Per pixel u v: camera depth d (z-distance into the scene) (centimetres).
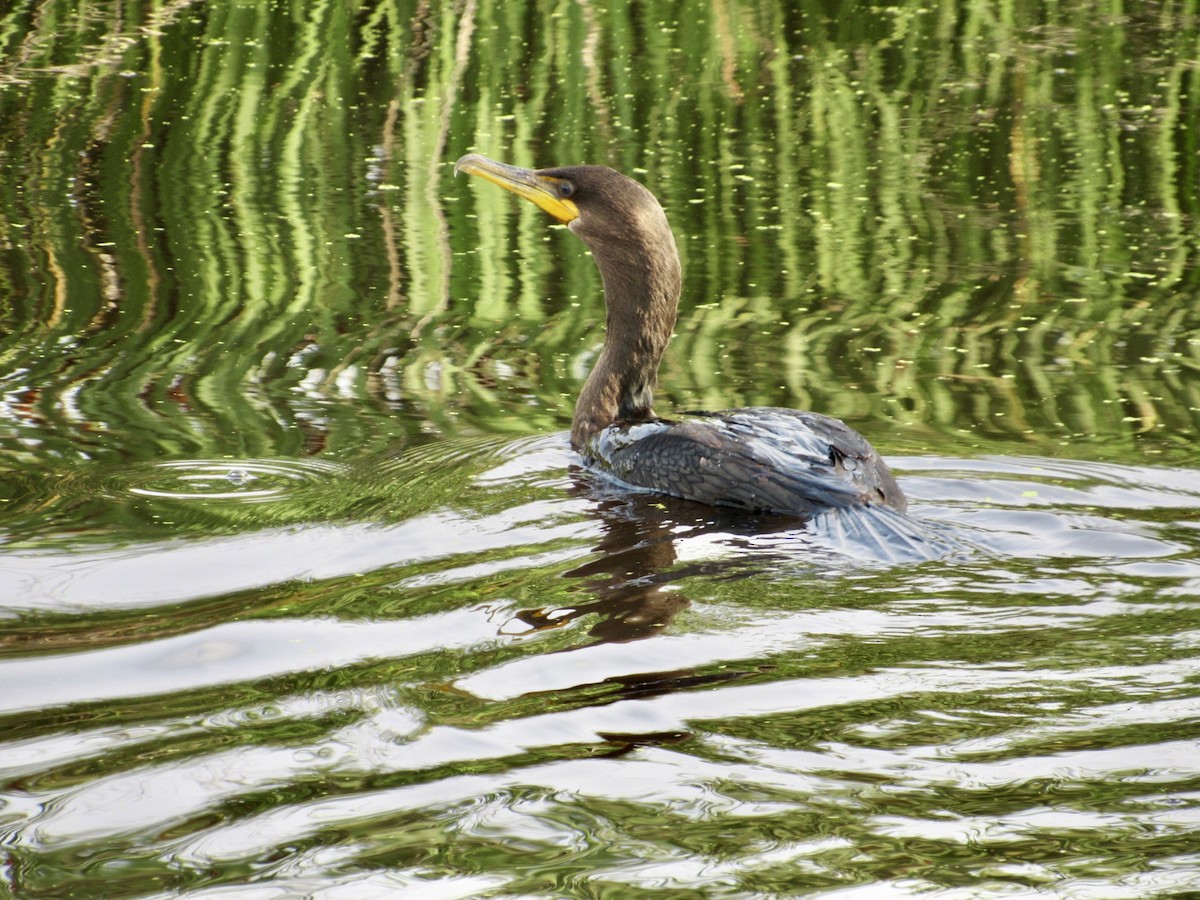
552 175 1220
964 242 1711
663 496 1032
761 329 1455
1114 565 877
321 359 1366
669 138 2053
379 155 1989
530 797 617
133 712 700
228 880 561
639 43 2427
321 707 702
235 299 1523
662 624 792
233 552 912
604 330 1465
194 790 627
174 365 1338
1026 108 2167
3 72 2223
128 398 1249
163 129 2056
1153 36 2467
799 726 675
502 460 1116
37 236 1686
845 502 970
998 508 990
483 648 765
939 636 775
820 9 2598
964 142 2045
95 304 1495
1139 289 1555
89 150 1975
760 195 1866
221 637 784
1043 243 1703
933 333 1437
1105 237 1717
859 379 1312
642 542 928
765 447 1034
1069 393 1266
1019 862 565
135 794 625
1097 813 599
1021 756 645
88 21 2428
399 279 1598
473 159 1253
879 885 552
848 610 810
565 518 980
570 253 1705
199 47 2331
